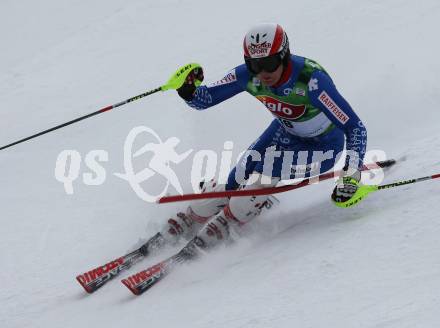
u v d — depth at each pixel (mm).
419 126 20719
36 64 39031
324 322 10648
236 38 35094
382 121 21828
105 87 33500
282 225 16672
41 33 44375
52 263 19172
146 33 39125
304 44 32312
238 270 14367
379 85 24078
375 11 33719
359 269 11961
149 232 18781
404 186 15016
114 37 39906
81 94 33406
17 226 21828
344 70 28125
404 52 28094
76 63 37656
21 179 25609
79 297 16734
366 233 13172
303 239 14492
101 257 18906
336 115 14867
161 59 35062
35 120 31500
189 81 16844
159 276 15781
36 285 18078
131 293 15820
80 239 20312
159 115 28625
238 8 39094
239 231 16547
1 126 31578
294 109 15438
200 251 16156
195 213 17281
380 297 10805
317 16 34875
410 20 31828
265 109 27078
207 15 39312
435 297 10133
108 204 22281
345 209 15258
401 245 12172
